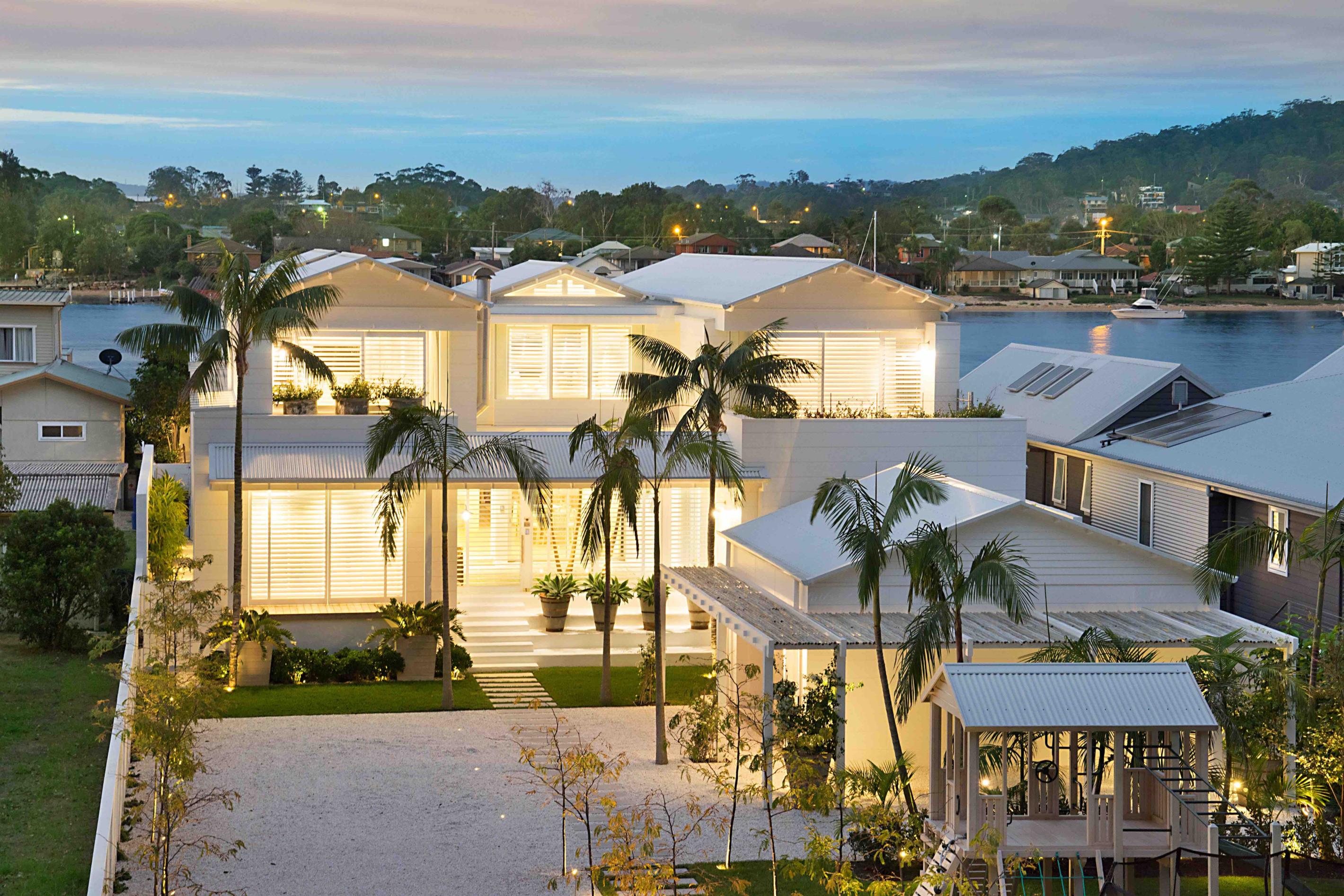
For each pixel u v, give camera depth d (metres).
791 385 38.25
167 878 18.36
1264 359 99.44
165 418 50.84
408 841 22.23
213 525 33.62
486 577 36.75
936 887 19.47
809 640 25.02
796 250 174.00
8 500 34.44
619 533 36.75
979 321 149.88
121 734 20.50
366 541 34.12
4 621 31.75
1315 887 21.95
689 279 44.62
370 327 35.50
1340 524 30.47
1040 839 20.02
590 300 40.94
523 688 31.70
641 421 28.33
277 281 30.31
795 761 21.36
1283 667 24.19
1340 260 175.38
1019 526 27.78
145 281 184.75
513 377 39.47
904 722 25.58
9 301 51.94
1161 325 140.75
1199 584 28.00
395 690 31.20
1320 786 24.03
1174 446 38.53
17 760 23.23
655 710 30.16
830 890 19.52
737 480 31.61
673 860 19.62
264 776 24.98
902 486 22.86
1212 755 23.23
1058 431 43.06
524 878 20.91
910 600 23.16
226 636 31.08
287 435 34.50
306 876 20.73
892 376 38.69
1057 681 20.31
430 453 30.28
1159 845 19.78
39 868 18.97
